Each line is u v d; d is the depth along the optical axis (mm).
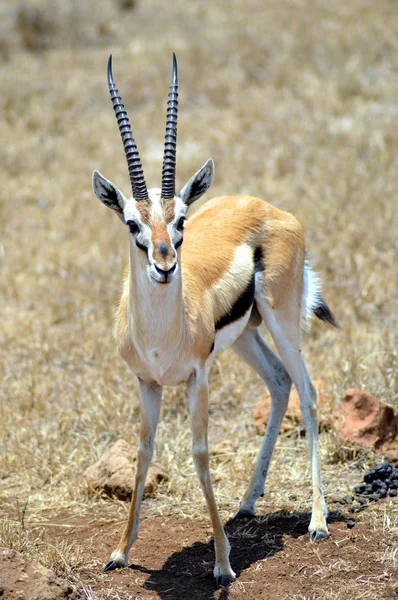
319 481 9445
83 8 31891
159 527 9703
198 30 29562
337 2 30656
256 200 10211
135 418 12352
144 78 25406
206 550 9070
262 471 9961
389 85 24078
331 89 23766
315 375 12852
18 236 18547
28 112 24219
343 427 11016
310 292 10438
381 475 10180
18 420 12211
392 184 18453
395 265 15695
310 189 18703
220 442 11789
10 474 11250
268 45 26453
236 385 12914
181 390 12656
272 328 9875
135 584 8344
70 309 15633
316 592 8031
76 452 11469
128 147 8109
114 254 17047
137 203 7980
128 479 10414
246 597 8039
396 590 7965
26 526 9797
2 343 14656
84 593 8047
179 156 21031
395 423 11062
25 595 7586
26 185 20828
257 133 21906
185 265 8914
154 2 34156
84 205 19609
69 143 22641
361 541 8914
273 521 9672
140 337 8297
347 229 16859
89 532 9625
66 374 13617
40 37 30375
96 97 25016
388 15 28828
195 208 18406
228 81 24781
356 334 14039
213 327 8891
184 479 10820
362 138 20578
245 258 9586
